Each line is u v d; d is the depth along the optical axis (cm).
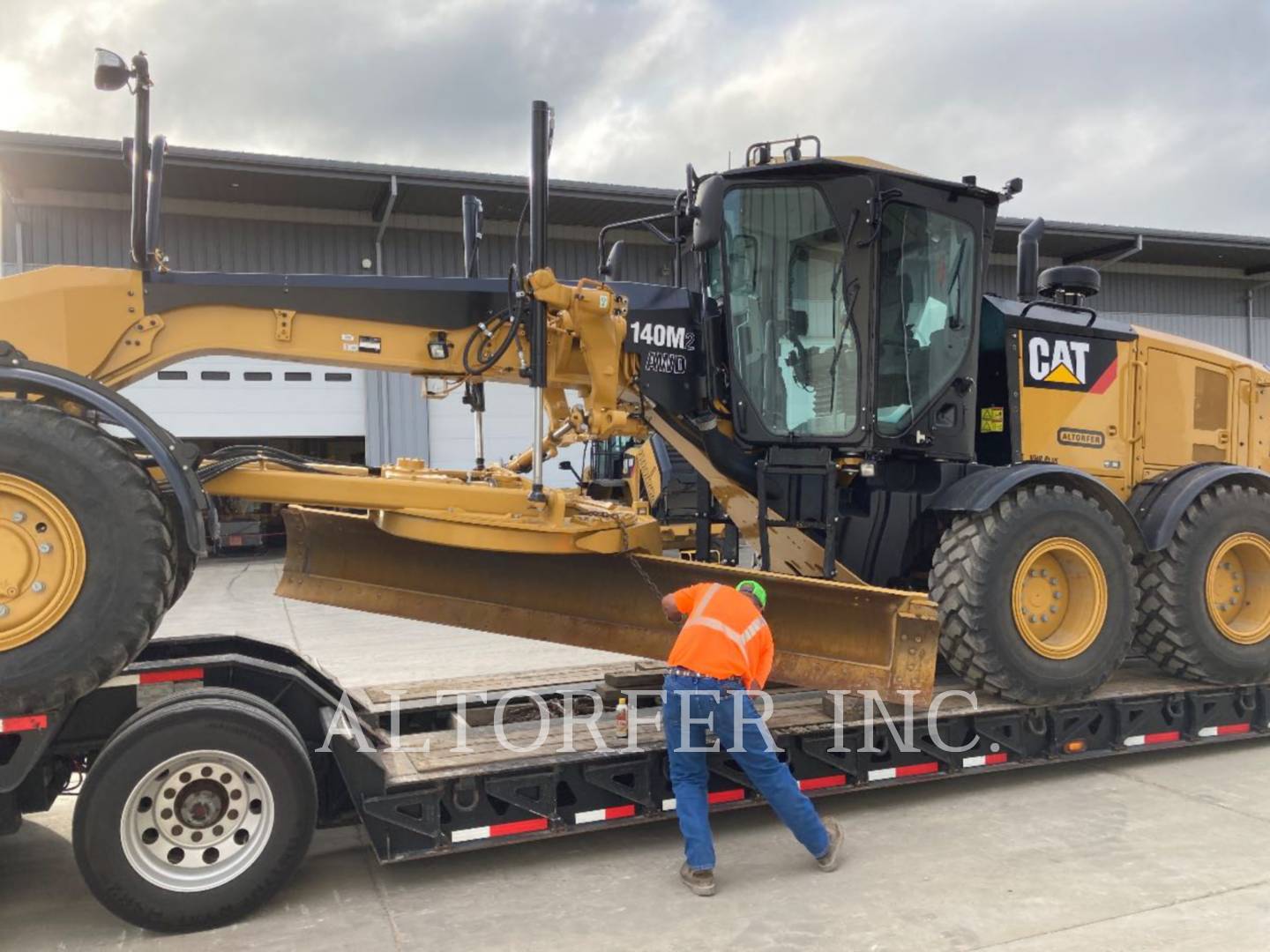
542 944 317
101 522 312
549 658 815
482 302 422
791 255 464
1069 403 548
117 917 326
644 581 465
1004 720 466
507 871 382
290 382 1669
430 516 412
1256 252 2116
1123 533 494
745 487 494
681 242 511
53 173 1448
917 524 508
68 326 364
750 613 378
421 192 1564
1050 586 485
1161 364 588
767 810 449
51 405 332
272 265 1641
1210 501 526
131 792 320
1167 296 2288
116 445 321
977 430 545
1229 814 432
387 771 371
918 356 482
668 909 343
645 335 461
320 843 417
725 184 424
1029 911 335
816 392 467
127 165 392
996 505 465
